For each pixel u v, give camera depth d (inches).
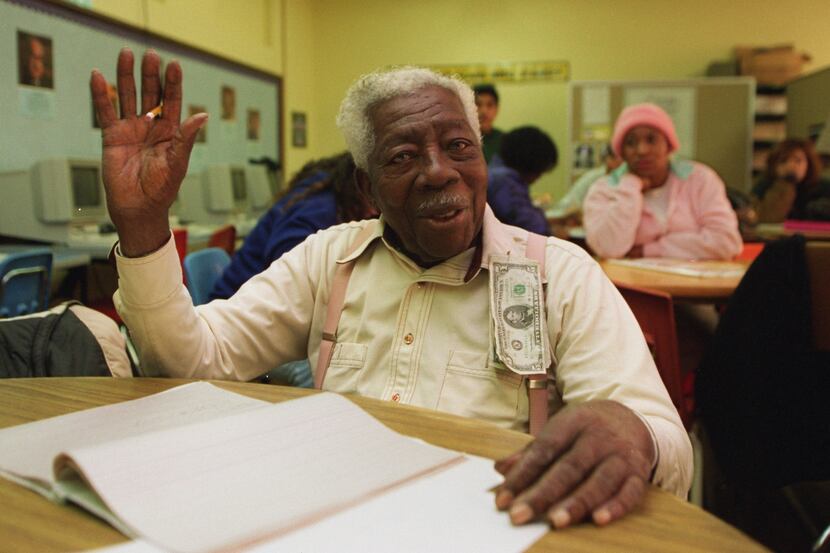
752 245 116.9
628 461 22.0
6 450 25.4
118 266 35.7
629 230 104.2
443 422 29.8
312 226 72.7
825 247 53.7
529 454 21.9
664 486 25.6
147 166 33.9
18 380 36.5
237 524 19.1
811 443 56.0
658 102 257.1
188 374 38.9
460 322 38.9
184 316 37.4
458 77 41.5
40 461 24.0
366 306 41.8
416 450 25.3
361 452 24.7
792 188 176.9
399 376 39.3
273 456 23.7
